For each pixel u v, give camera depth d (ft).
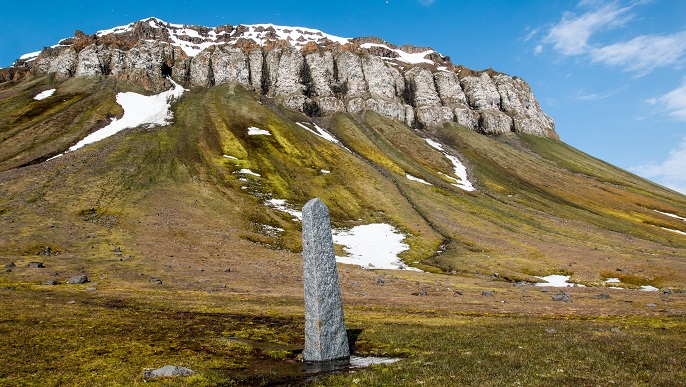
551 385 68.08
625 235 533.14
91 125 601.21
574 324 140.77
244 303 175.52
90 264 241.55
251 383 75.15
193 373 79.20
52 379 73.67
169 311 148.77
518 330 126.93
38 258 244.42
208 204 421.18
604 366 81.15
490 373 76.69
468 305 194.70
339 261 339.57
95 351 92.38
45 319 120.67
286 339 113.29
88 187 403.54
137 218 353.72
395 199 540.93
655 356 88.69
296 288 228.43
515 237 455.22
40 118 600.80
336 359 92.99
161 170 483.92
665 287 294.25
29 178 405.18
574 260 369.50
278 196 488.85
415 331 124.57
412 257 366.84
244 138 645.10
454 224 480.23
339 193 538.47
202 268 257.55
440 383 70.23
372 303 192.95
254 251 323.16
